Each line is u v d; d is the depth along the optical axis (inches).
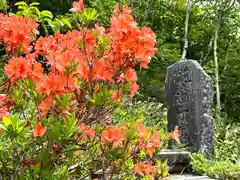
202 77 225.9
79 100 65.3
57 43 80.0
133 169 87.4
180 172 203.9
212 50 503.2
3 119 59.6
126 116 209.5
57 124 58.9
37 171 65.0
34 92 62.0
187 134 228.1
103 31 69.2
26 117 75.9
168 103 243.0
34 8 96.5
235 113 416.8
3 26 73.2
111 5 411.5
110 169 82.2
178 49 495.8
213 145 233.3
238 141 260.4
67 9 446.3
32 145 69.6
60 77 61.8
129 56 65.9
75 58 63.6
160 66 452.1
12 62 64.7
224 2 463.5
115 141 69.1
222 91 438.0
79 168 76.5
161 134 102.9
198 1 496.4
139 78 413.1
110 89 66.7
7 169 69.5
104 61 66.7
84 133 67.8
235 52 482.6
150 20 511.8
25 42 73.0
